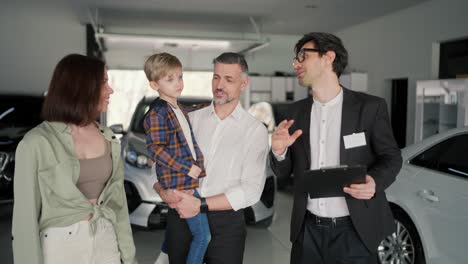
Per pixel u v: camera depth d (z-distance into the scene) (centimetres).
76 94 158
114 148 176
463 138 290
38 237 151
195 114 217
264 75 1118
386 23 880
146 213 393
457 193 276
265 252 397
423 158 313
